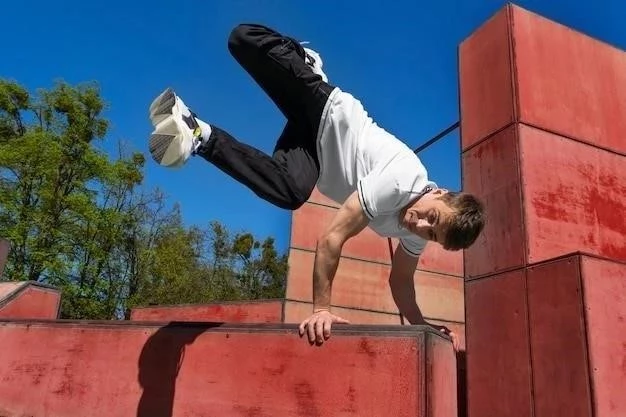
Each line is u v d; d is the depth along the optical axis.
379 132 2.12
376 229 2.24
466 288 4.35
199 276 20.41
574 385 3.31
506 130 4.31
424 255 9.21
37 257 14.22
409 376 1.99
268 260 24.89
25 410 3.54
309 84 2.08
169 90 1.98
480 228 1.98
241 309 9.87
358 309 8.92
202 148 2.00
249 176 2.03
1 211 14.60
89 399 3.16
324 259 2.01
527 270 3.83
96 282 16.05
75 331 3.44
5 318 4.02
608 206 4.40
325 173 2.22
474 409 4.02
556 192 4.16
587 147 4.47
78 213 15.16
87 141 16.14
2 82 15.57
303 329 2.11
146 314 10.98
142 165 17.38
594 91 4.72
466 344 4.23
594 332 3.30
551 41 4.65
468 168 4.66
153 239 18.44
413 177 1.99
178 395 2.69
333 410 2.15
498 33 4.63
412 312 2.44
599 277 3.44
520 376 3.71
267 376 2.40
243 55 2.13
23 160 14.65
